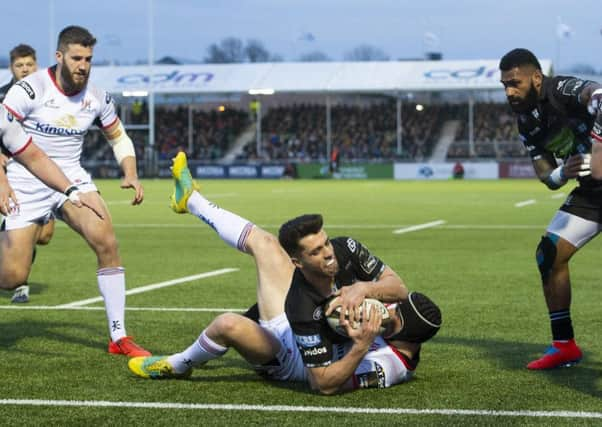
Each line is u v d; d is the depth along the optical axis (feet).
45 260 48.47
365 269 20.38
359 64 186.39
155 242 57.26
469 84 176.86
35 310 33.01
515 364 23.67
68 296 36.27
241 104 218.79
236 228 22.75
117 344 25.52
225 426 18.29
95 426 18.42
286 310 20.15
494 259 47.29
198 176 187.73
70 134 27.17
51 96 26.78
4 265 27.14
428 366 23.43
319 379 20.12
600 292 35.88
